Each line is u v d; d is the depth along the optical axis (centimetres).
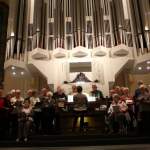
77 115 885
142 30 1250
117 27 1257
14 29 1288
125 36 1242
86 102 898
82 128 884
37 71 1302
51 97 941
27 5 1345
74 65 1246
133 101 905
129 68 1309
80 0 1332
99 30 1274
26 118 829
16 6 1341
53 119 902
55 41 1267
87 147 718
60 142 766
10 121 876
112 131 877
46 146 761
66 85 1209
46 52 1238
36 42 1246
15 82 1324
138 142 766
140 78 1338
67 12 1316
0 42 1348
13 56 1241
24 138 805
